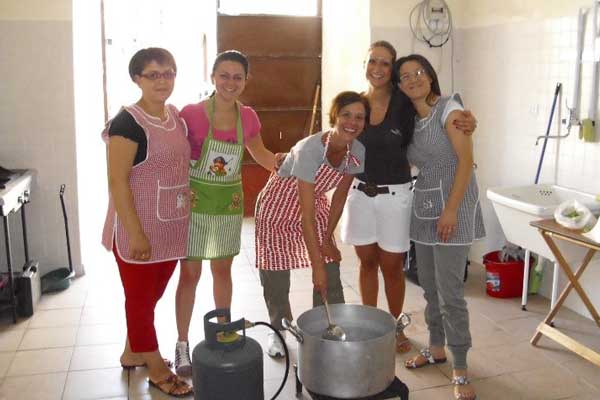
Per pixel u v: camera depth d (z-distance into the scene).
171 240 2.40
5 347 2.93
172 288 3.77
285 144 5.81
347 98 2.21
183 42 6.95
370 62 2.49
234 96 2.42
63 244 3.90
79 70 3.99
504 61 3.79
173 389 2.46
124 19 6.02
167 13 6.53
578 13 3.16
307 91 5.62
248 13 5.30
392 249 2.64
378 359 1.94
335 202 2.50
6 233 3.16
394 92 2.53
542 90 3.47
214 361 1.97
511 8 3.69
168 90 2.26
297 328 2.04
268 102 5.59
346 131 2.20
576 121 3.22
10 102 3.70
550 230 2.70
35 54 3.67
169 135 2.30
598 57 3.04
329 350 1.92
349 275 4.01
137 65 2.23
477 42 4.04
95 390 2.52
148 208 2.31
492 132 3.95
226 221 2.56
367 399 2.05
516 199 3.18
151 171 2.28
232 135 2.48
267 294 2.82
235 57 2.41
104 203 5.66
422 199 2.45
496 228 3.97
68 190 3.86
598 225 2.53
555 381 2.57
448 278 2.39
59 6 3.65
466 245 2.35
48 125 3.75
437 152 2.35
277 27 5.36
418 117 2.42
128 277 2.37
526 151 3.64
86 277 3.95
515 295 3.54
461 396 2.41
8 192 3.04
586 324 3.17
